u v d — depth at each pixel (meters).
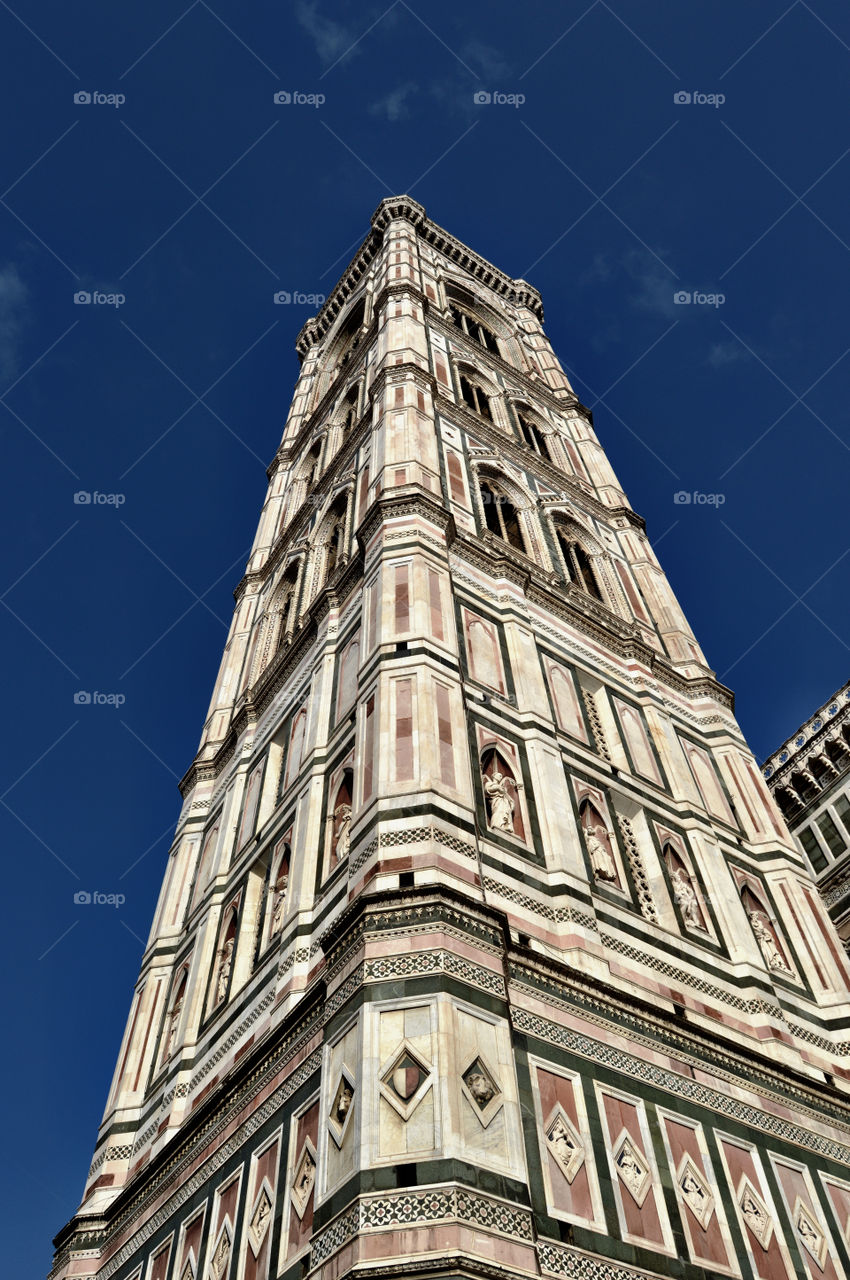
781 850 25.83
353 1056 13.64
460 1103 12.66
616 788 23.39
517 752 21.52
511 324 55.75
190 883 28.89
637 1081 16.14
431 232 59.75
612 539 38.19
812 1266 15.82
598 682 27.05
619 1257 13.36
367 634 23.22
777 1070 18.80
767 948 22.62
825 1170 17.80
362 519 28.67
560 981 16.38
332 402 45.97
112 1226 20.83
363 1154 12.20
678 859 23.16
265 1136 16.31
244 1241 15.40
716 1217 15.26
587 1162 14.23
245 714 31.19
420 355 39.06
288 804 23.98
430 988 13.90
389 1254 11.15
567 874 19.09
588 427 47.34
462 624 23.91
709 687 31.19
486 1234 11.51
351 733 21.84
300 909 19.64
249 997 20.50
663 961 19.55
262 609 38.25
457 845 17.06
